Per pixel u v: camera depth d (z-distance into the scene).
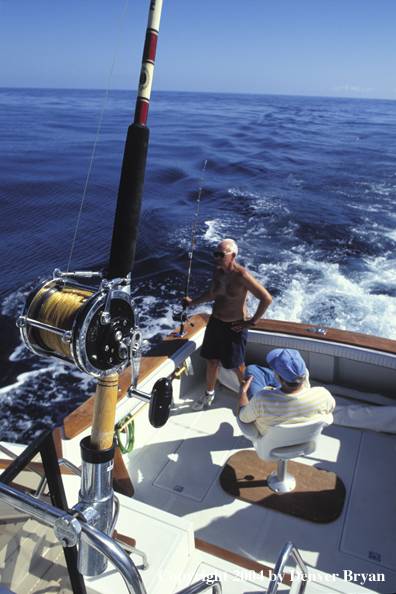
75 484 2.07
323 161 26.23
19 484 1.00
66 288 0.99
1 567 1.02
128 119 48.84
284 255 10.66
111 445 0.99
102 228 13.07
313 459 2.67
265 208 15.18
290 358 2.01
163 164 22.73
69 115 53.22
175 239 11.66
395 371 2.99
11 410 5.54
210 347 3.01
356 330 7.26
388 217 14.41
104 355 0.91
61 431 2.15
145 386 2.62
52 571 1.24
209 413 3.12
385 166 24.97
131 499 2.12
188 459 2.69
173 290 8.70
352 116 69.56
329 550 2.10
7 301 8.32
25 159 24.06
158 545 1.86
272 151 29.34
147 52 0.96
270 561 2.04
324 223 13.44
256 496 2.39
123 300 0.97
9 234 12.37
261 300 2.77
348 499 2.39
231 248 2.75
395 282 9.12
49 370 6.27
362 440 2.84
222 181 19.91
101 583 1.68
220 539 2.16
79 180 19.14
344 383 3.19
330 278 9.28
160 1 0.95
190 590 1.25
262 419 2.09
